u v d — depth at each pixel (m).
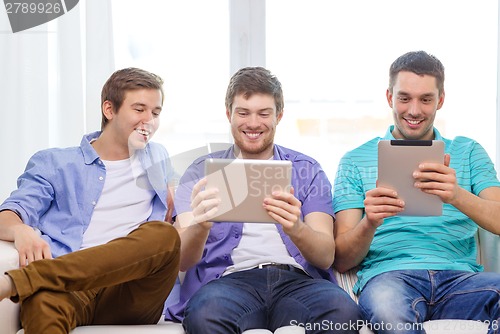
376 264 2.20
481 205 2.11
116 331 1.85
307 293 1.97
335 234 2.27
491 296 1.96
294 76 2.68
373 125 2.66
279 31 2.69
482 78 2.66
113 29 2.62
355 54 2.67
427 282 2.06
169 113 2.68
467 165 2.33
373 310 1.92
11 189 2.56
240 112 2.18
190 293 2.14
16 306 1.86
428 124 2.28
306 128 2.67
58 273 1.78
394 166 2.04
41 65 2.56
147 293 1.93
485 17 2.65
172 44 2.68
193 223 2.05
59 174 2.20
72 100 2.57
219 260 2.17
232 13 2.70
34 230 2.10
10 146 2.56
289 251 2.18
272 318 2.00
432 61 2.28
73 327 1.84
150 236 1.88
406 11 2.66
